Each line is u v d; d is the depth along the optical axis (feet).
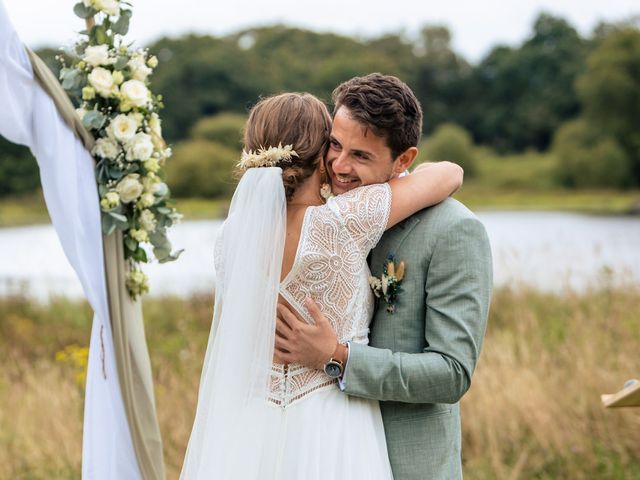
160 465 8.45
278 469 7.11
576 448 15.31
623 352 18.35
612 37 142.82
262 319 7.06
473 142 167.63
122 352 8.06
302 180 7.44
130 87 8.03
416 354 7.21
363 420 7.29
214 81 133.90
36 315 29.71
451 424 7.62
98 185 8.08
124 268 8.38
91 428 8.25
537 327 21.16
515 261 27.91
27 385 19.83
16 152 112.57
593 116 140.05
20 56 7.31
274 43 151.74
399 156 7.41
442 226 7.35
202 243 48.37
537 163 147.95
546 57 162.61
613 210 101.55
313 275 7.16
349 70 146.10
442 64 171.32
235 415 7.06
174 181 101.40
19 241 70.18
